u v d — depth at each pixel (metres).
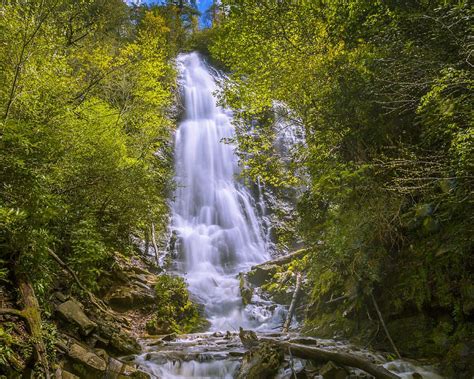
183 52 28.69
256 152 10.98
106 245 7.96
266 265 11.60
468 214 5.21
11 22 5.78
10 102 4.89
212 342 6.93
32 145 4.51
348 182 6.65
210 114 22.31
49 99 5.90
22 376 3.61
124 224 8.75
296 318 8.96
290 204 16.88
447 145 5.21
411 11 5.95
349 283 6.95
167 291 9.20
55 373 4.14
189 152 18.44
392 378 4.54
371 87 6.15
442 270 5.51
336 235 6.45
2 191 4.40
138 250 11.80
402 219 6.27
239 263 14.05
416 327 5.66
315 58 7.61
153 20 21.06
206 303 10.33
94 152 6.95
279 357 5.18
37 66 6.32
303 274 10.02
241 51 10.12
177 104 21.42
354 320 6.75
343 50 7.49
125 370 4.96
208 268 13.26
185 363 5.52
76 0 9.80
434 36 5.28
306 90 7.67
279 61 8.62
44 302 4.87
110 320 6.62
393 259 6.45
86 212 6.79
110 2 16.30
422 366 5.05
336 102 6.92
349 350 5.88
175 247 13.49
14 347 3.73
